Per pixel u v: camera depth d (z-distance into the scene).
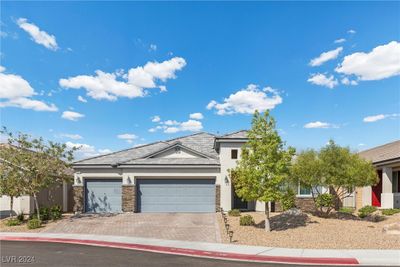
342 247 15.05
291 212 22.08
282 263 12.65
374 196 30.50
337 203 24.73
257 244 15.96
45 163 23.72
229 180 26.47
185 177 27.06
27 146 23.86
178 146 28.45
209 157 28.22
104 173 27.58
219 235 18.31
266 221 18.91
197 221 22.47
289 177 21.33
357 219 21.92
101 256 13.72
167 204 27.06
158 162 27.22
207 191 27.03
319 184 22.03
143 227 20.92
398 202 26.27
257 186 18.56
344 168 21.22
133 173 26.98
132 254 14.22
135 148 31.44
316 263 12.70
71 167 27.05
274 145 18.77
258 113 19.45
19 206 26.95
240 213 25.31
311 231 18.39
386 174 27.14
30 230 21.19
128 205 26.67
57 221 23.61
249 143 19.44
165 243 16.53
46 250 15.11
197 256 13.90
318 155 22.22
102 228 21.02
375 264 12.37
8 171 23.42
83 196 27.47
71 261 12.70
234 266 12.03
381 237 16.84
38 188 23.88
